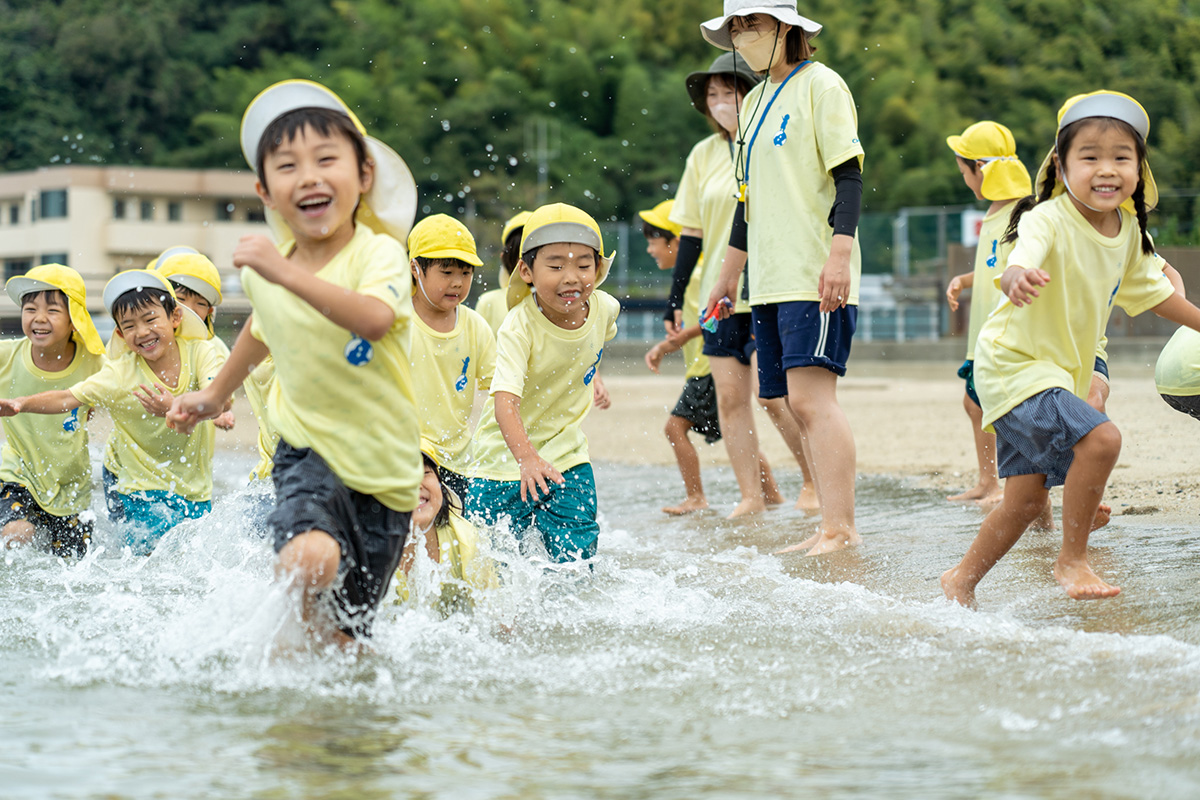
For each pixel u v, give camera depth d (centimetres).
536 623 337
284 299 293
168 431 522
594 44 6594
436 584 372
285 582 277
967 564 357
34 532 520
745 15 475
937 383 1678
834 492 466
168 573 429
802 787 204
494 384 424
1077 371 365
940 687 260
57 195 4500
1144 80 5847
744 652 296
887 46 6234
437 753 224
